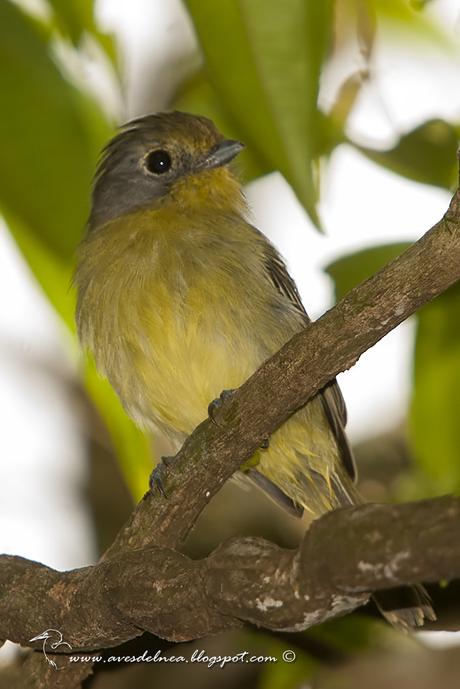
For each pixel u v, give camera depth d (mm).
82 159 9188
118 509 12734
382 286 6855
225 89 7984
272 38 7910
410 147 9195
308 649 9797
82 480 12750
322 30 7910
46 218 9273
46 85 9117
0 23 9133
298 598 5449
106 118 9531
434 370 9883
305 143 7914
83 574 7590
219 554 5957
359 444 13008
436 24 11211
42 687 8625
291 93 7922
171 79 12289
